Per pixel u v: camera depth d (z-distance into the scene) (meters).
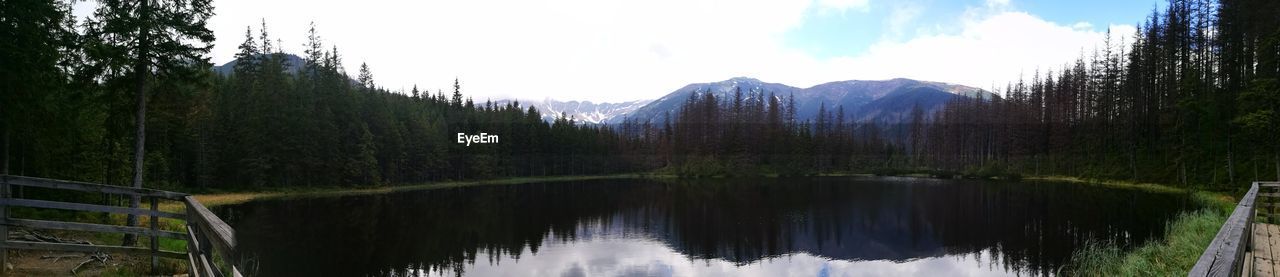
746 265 26.28
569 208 49.75
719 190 71.44
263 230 33.03
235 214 40.94
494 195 66.12
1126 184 56.72
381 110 82.12
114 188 8.54
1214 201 33.72
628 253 28.73
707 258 27.69
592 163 130.25
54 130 20.77
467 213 45.03
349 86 82.00
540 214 44.75
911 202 51.47
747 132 118.81
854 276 24.16
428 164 88.62
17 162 22.75
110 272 9.59
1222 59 50.09
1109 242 25.09
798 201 54.41
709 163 113.12
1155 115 59.31
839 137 126.38
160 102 19.16
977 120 109.50
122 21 16.09
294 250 26.94
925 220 38.94
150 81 18.19
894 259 27.05
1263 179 38.00
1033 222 34.28
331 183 69.50
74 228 8.59
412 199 59.12
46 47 17.95
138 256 11.39
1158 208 35.62
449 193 69.56
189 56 17.81
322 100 70.50
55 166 25.75
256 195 58.38
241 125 62.03
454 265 25.19
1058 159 79.69
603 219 41.62
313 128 67.19
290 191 63.41
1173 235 18.88
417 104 106.00
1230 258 4.05
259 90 64.50
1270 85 34.78
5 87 17.34
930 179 91.25
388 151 80.56
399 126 85.25
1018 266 23.02
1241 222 6.46
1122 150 64.56
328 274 22.52
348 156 72.44
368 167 75.12
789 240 32.47
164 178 54.09
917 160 125.25
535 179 109.44
